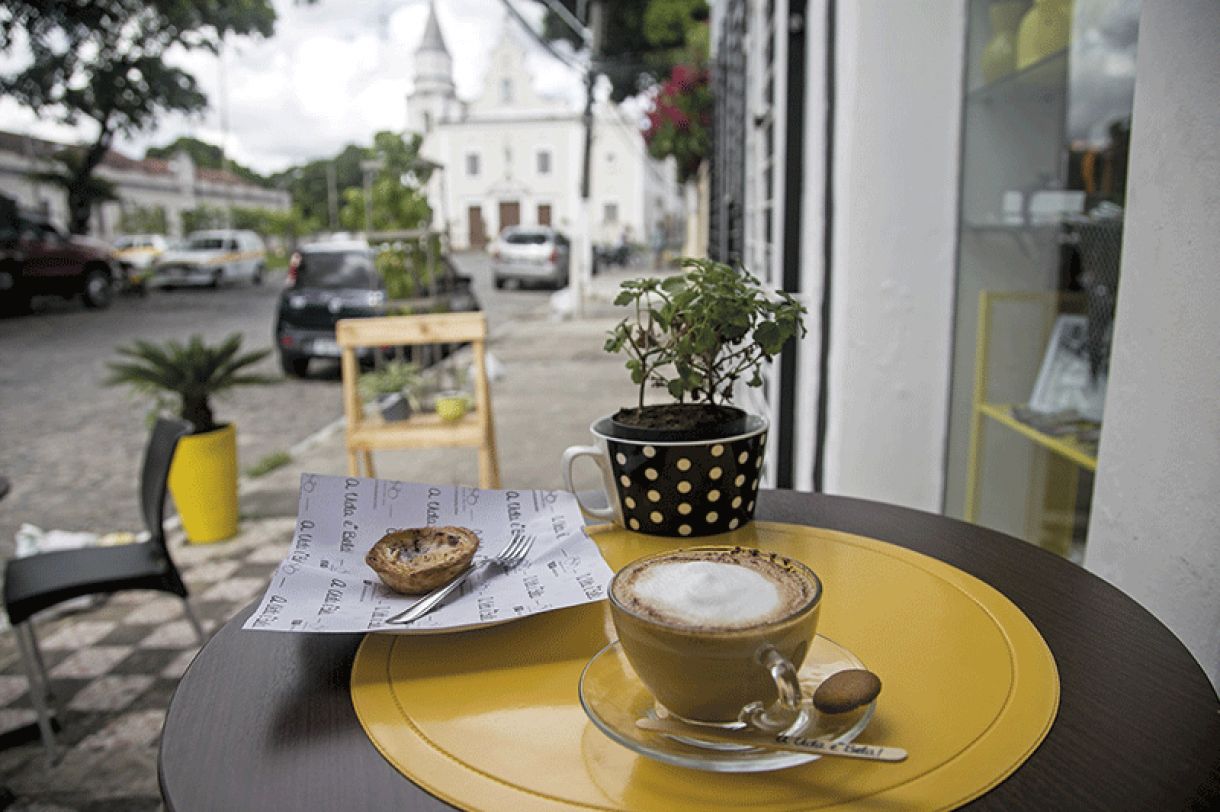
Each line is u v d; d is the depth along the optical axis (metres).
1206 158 1.13
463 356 9.55
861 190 2.43
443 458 5.63
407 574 0.98
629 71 12.66
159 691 2.80
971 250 2.46
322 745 0.77
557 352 9.95
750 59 5.10
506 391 7.70
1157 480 1.24
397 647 0.95
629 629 0.71
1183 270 1.18
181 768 0.74
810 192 2.92
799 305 1.26
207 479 4.10
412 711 0.82
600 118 43.88
